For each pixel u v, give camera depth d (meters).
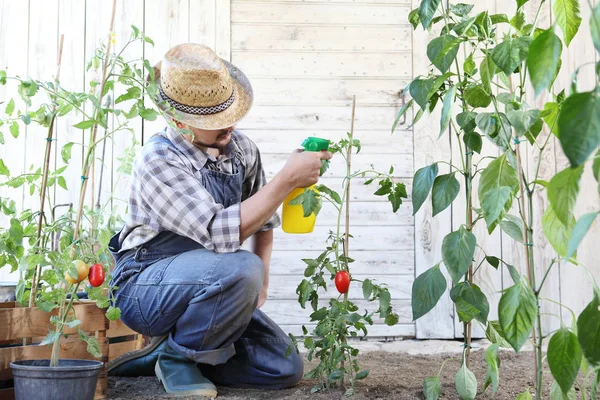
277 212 2.48
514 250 3.73
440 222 3.74
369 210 3.75
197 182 2.15
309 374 2.16
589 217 1.07
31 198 3.67
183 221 2.09
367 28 3.79
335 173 3.75
